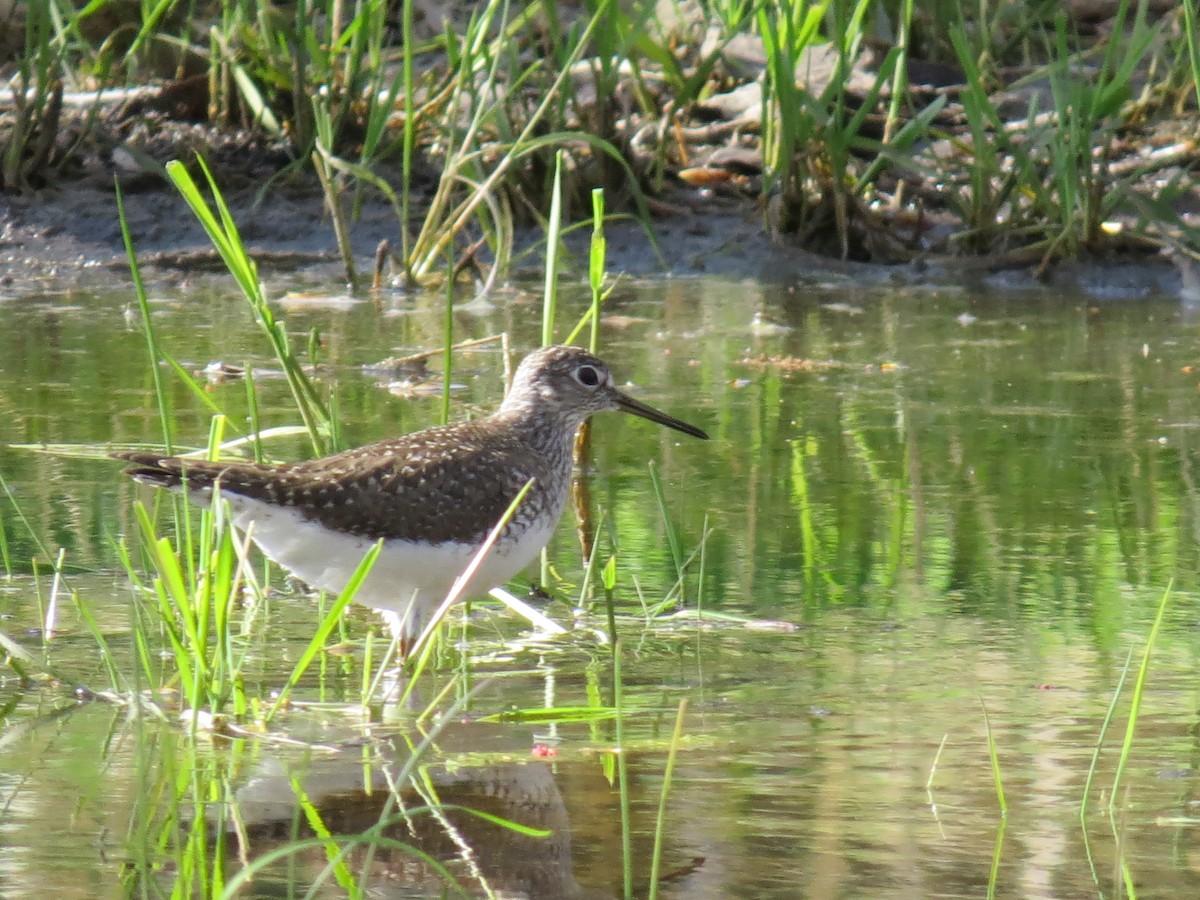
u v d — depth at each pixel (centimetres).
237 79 2069
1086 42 2397
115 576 1013
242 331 1655
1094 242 1955
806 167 1989
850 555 1064
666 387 1488
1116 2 2425
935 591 999
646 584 1030
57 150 2042
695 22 2328
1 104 2111
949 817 691
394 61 2275
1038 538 1091
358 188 1983
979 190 1959
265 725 798
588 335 1667
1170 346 1642
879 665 884
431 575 944
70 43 2166
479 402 1406
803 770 743
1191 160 2078
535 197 2027
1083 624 941
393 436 1280
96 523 1095
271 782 729
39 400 1388
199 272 1919
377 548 784
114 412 1355
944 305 1833
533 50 2052
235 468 903
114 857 649
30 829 673
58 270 1894
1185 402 1434
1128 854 654
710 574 1034
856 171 2092
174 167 979
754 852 657
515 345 1619
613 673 885
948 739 779
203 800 708
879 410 1413
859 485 1209
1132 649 900
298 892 625
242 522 911
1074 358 1596
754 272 1966
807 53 2192
